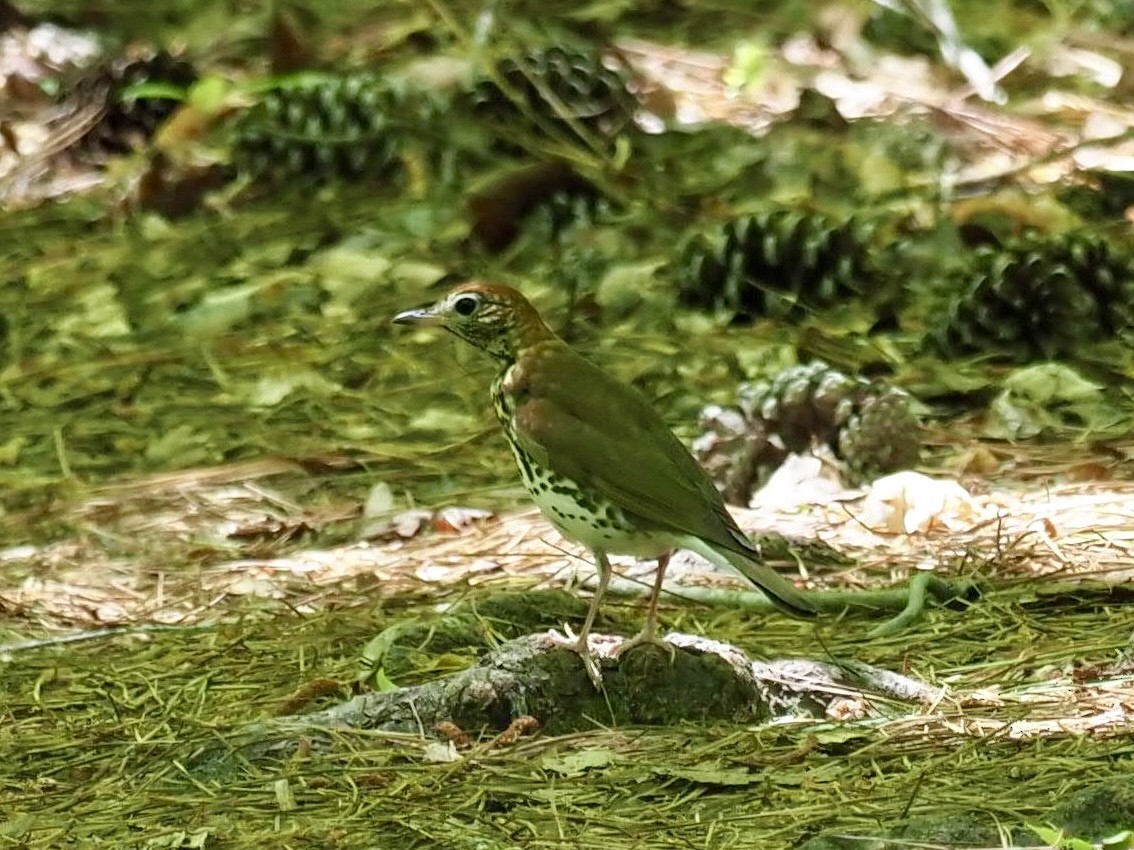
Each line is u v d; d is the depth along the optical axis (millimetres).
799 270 15586
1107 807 7430
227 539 12062
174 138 19297
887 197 17469
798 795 7816
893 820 7520
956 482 12117
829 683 8984
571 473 8617
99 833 7824
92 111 20125
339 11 22594
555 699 8516
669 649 8648
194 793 8188
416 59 20578
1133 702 8750
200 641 10195
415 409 14164
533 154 18484
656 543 8648
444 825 7656
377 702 8617
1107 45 20984
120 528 12266
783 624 10141
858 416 12422
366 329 15742
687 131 19125
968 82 20297
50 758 8719
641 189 17906
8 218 18672
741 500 12328
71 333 15977
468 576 10992
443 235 17578
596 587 10602
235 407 14391
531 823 7645
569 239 17281
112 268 17297
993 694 8969
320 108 18922
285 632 10219
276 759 8398
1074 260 14695
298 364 15062
